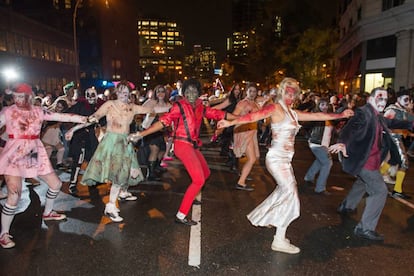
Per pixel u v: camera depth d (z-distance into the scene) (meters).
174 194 6.76
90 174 5.14
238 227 5.19
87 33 53.31
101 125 6.99
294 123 4.43
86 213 5.69
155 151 7.65
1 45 30.47
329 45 30.81
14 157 4.50
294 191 4.39
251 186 7.39
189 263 4.13
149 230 5.04
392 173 8.08
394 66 26.25
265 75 37.22
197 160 5.05
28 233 4.90
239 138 6.92
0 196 6.38
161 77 92.81
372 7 27.89
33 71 35.81
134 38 69.94
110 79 56.97
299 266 4.09
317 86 31.14
